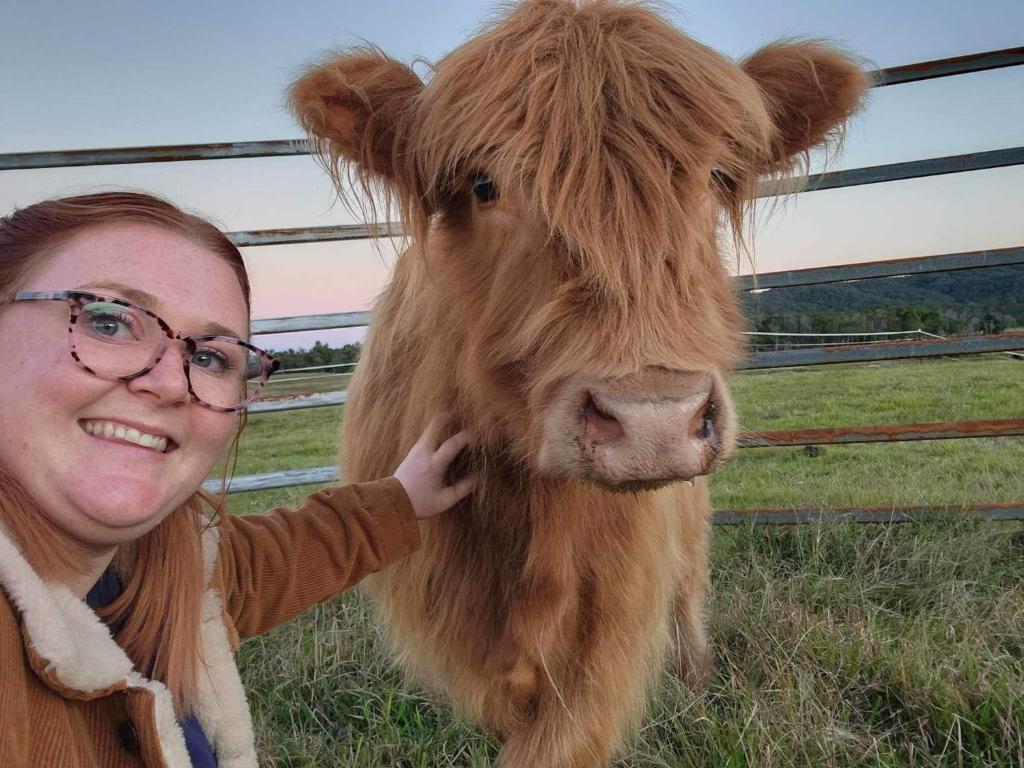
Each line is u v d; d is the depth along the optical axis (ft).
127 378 3.37
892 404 26.89
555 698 7.34
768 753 7.57
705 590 10.85
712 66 5.93
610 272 5.03
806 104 7.57
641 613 7.61
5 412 3.30
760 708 8.40
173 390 3.50
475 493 7.15
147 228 3.73
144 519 3.59
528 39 5.90
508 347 5.83
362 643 10.84
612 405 4.81
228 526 5.56
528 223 5.51
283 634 11.21
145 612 4.20
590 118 5.33
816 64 7.33
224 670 4.66
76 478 3.36
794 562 12.82
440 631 7.70
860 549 12.92
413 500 6.61
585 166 5.25
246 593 5.63
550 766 7.29
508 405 6.06
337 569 6.13
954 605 10.53
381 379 8.46
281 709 9.50
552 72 5.59
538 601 6.95
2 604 3.11
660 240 5.14
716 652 10.37
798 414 25.81
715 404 5.09
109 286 3.45
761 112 6.25
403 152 6.77
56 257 3.49
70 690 3.29
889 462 20.39
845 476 18.76
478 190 5.91
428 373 7.18
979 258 12.89
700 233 5.49
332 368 15.37
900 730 8.30
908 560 12.05
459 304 6.58
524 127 5.48
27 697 3.15
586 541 7.05
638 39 5.87
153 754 3.56
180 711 4.29
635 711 8.00
